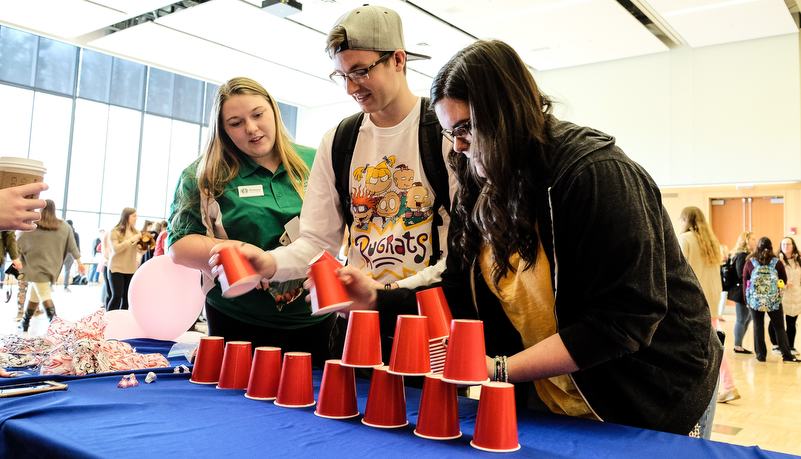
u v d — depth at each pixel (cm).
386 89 148
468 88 106
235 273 125
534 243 114
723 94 923
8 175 139
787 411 361
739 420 339
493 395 94
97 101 1208
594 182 101
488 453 91
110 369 160
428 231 158
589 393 112
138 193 1272
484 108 105
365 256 167
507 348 135
